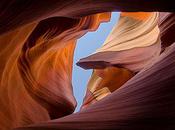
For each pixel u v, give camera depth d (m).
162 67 4.07
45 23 5.95
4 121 4.78
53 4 3.06
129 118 3.33
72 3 3.32
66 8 3.38
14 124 5.12
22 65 5.52
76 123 3.34
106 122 3.32
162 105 3.40
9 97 4.90
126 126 3.19
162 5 3.46
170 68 3.90
